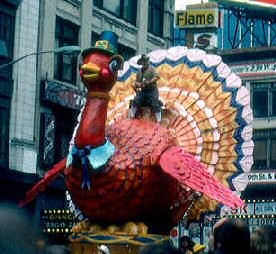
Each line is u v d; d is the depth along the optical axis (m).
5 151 29.97
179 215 13.55
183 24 45.62
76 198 11.95
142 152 11.92
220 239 6.21
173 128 13.88
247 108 14.31
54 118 32.16
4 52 30.02
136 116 13.30
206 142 14.13
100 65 11.26
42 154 31.47
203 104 14.33
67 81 33.88
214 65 14.63
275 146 44.38
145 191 11.92
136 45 39.78
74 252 12.32
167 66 14.95
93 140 11.28
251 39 58.06
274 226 6.44
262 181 43.66
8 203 3.96
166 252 5.03
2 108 30.00
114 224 12.11
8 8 30.39
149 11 41.38
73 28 34.88
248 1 44.34
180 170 11.85
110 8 37.88
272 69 44.69
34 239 3.89
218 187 12.07
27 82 31.12
